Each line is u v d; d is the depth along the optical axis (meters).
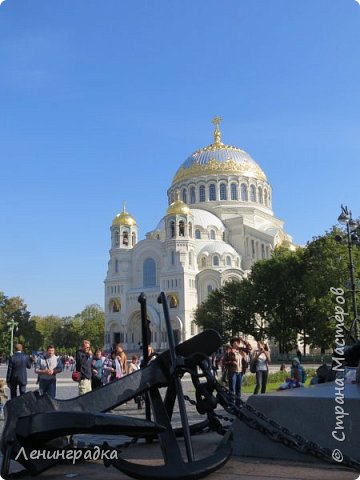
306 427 5.87
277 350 88.06
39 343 114.75
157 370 5.84
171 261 100.44
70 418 4.78
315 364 59.06
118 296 106.31
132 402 21.09
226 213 112.88
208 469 4.88
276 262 65.50
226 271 98.50
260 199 119.19
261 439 6.00
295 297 64.25
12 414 5.17
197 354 5.74
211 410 5.83
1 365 90.75
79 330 136.38
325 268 52.44
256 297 66.75
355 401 5.73
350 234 29.47
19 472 5.43
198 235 108.00
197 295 100.25
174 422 13.95
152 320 97.94
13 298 113.94
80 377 18.25
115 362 20.31
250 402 6.20
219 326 77.06
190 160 121.88
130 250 109.19
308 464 5.64
